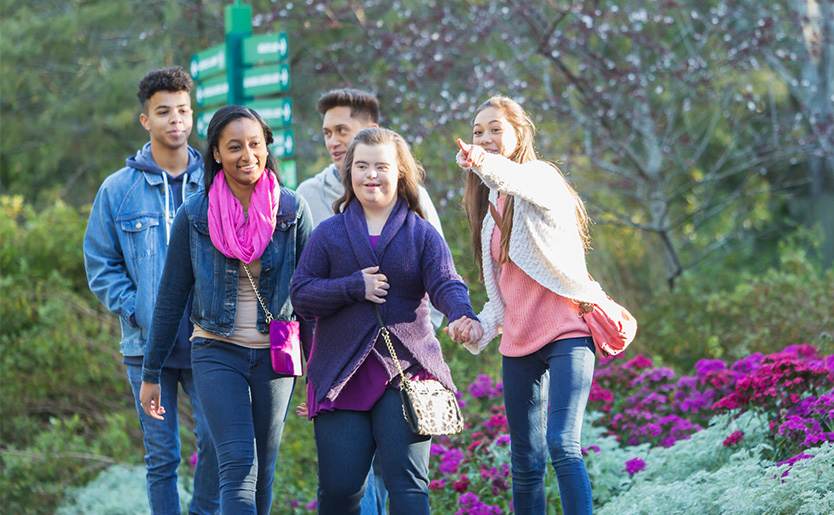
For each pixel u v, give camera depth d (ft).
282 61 41.88
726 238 70.23
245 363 20.33
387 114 57.52
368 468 19.27
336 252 19.58
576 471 18.97
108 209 25.36
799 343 43.57
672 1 57.16
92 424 44.68
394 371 18.98
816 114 58.54
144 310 24.52
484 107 21.48
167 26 73.56
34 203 83.87
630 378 34.68
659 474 27.22
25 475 39.17
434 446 30.99
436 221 25.03
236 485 19.43
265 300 20.52
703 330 45.85
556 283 20.17
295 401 38.78
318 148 65.46
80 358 44.50
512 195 20.33
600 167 63.16
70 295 47.57
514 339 20.88
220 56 44.16
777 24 60.80
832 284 47.80
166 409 23.88
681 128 74.18
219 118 20.22
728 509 21.53
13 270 50.55
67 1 79.30
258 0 69.05
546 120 59.62
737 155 64.59
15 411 44.11
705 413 32.27
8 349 45.09
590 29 56.49
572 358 19.97
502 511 27.12
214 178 20.65
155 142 25.55
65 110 75.41
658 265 62.39
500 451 28.78
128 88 73.82
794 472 21.04
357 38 71.41
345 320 19.24
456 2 62.64
